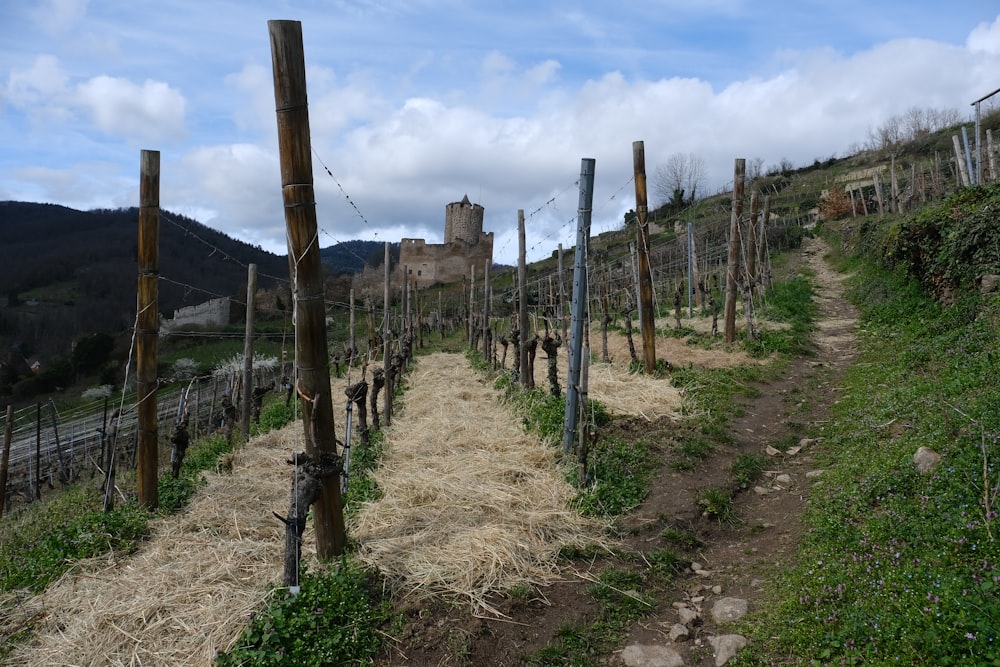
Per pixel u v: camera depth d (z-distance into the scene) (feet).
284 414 45.24
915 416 25.25
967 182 58.03
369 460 29.76
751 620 16.26
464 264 192.03
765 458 28.12
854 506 19.71
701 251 101.45
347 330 113.70
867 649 13.07
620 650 16.08
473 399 43.52
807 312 62.54
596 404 33.94
